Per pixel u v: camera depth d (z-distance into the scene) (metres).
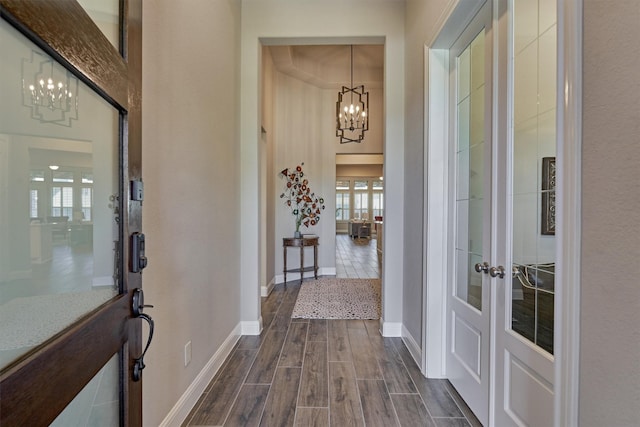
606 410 0.77
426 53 2.26
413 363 2.44
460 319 2.01
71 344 0.65
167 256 1.58
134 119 0.97
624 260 0.73
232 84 2.74
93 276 0.82
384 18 2.97
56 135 0.70
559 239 0.91
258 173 3.07
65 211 0.73
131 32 0.95
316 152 5.59
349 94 5.69
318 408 1.87
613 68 0.76
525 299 1.39
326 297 4.28
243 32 3.03
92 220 0.82
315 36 3.00
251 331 3.01
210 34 2.19
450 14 1.84
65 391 0.63
